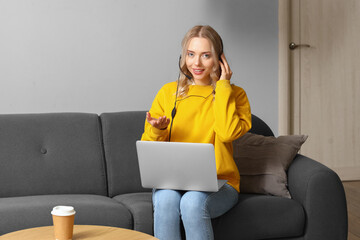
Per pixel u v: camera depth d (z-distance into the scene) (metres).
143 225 2.20
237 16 3.82
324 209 2.19
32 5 3.42
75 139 2.68
